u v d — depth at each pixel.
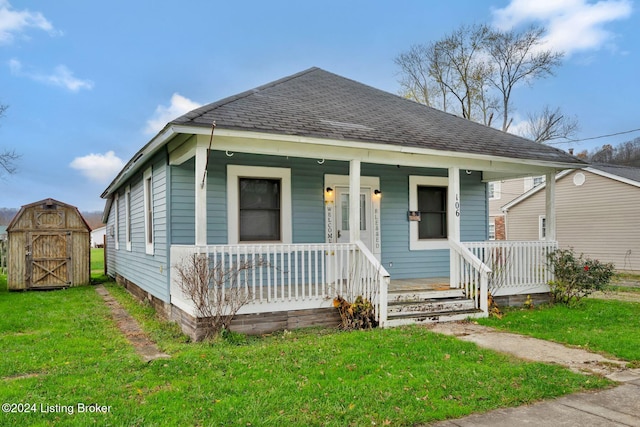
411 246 10.19
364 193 9.79
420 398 3.93
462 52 29.36
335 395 3.96
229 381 4.32
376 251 9.74
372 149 7.55
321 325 7.03
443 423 3.49
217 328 6.21
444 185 10.66
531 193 22.83
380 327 6.87
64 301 10.70
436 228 10.70
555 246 9.48
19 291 13.09
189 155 6.98
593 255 19.75
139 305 9.80
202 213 6.27
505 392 4.10
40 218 13.74
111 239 16.59
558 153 10.04
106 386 4.22
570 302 9.27
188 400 3.85
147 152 7.77
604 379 4.54
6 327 7.32
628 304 9.54
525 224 23.28
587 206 20.14
